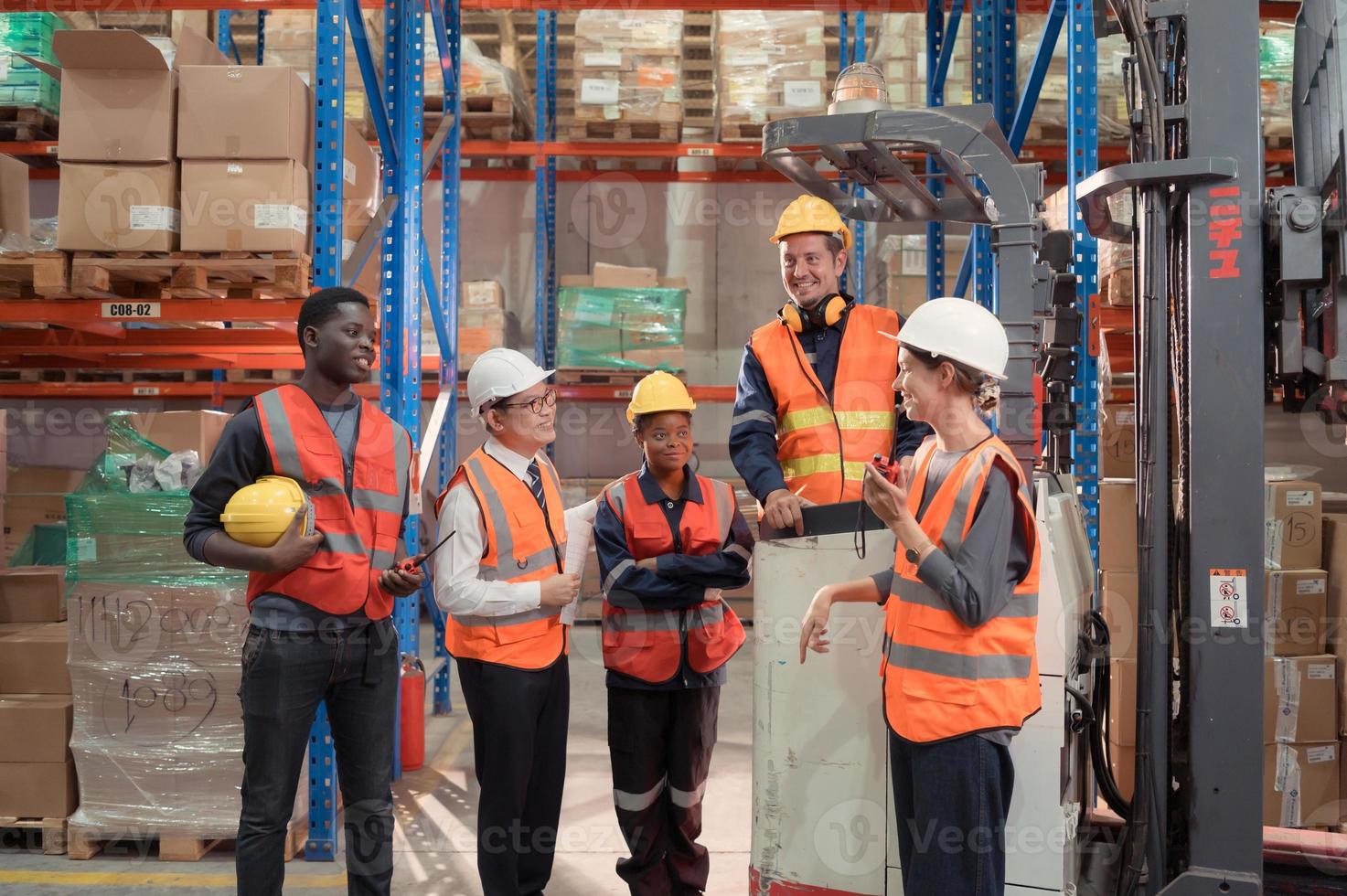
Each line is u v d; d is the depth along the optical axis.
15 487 8.09
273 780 2.66
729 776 4.78
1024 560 2.18
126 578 3.66
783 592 2.72
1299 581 4.12
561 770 3.00
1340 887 2.87
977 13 5.22
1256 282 2.62
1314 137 2.75
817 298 3.25
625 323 8.06
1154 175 2.62
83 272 3.74
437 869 3.70
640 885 2.99
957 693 2.12
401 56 4.86
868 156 2.95
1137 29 2.67
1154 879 2.65
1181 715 2.73
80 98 3.72
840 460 3.12
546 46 8.51
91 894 3.38
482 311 8.28
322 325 2.72
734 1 6.06
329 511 2.70
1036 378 3.04
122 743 3.66
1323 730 4.05
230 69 3.69
